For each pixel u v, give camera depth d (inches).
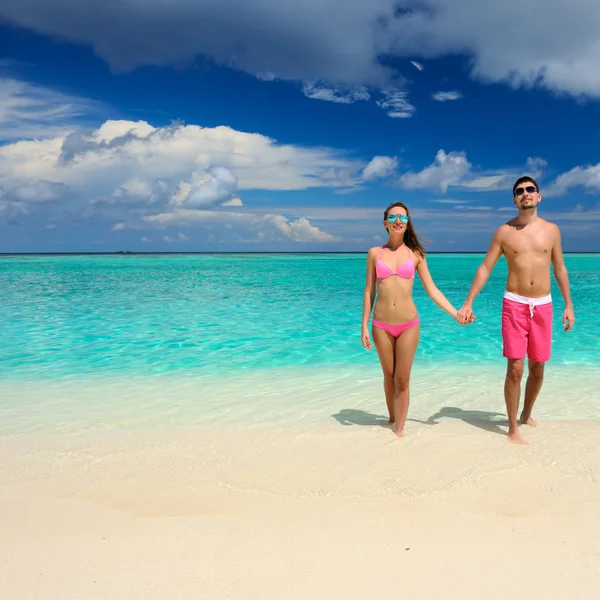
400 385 167.5
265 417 193.0
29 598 81.2
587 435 163.3
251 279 1023.6
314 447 157.4
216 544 99.6
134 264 1820.9
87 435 172.7
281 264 1855.3
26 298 639.1
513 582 85.1
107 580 86.5
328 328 410.6
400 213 168.4
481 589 83.1
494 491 125.0
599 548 96.2
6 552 97.0
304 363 289.4
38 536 104.2
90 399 219.3
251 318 466.6
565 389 228.2
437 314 483.2
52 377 258.7
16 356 308.8
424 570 89.0
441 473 136.5
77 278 1040.8
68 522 111.1
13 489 130.4
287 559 93.3
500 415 191.2
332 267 1604.3
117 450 157.9
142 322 444.1
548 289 165.6
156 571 89.4
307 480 134.0
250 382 248.1
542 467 138.7
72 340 360.2
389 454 150.6
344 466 142.7
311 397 221.5
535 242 163.9
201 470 141.8
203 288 798.5
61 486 132.1
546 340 165.5
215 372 268.5
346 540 100.7
